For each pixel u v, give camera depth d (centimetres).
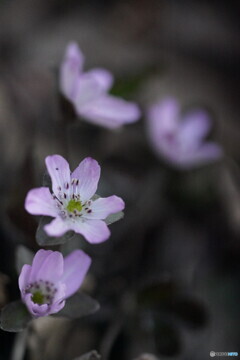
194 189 29
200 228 28
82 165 17
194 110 32
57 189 17
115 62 35
